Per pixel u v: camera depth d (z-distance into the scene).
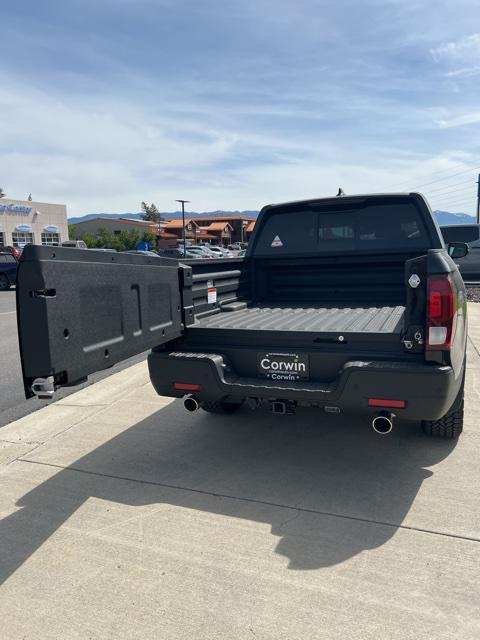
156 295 3.20
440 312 2.85
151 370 3.61
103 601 2.33
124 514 3.08
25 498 3.31
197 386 3.48
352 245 4.99
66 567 2.58
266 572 2.50
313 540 2.76
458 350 3.14
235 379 3.47
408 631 2.10
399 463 3.70
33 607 2.30
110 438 4.35
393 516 2.99
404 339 3.03
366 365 3.03
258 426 4.56
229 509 3.12
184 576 2.49
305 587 2.38
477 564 2.52
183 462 3.82
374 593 2.33
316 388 3.20
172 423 4.69
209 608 2.27
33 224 55.19
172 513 3.08
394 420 4.59
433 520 2.93
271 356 3.42
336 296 5.15
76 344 2.43
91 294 2.55
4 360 7.82
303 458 3.85
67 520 3.02
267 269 5.34
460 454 3.82
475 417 4.55
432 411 2.94
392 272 4.91
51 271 2.27
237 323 3.79
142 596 2.36
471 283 18.38
